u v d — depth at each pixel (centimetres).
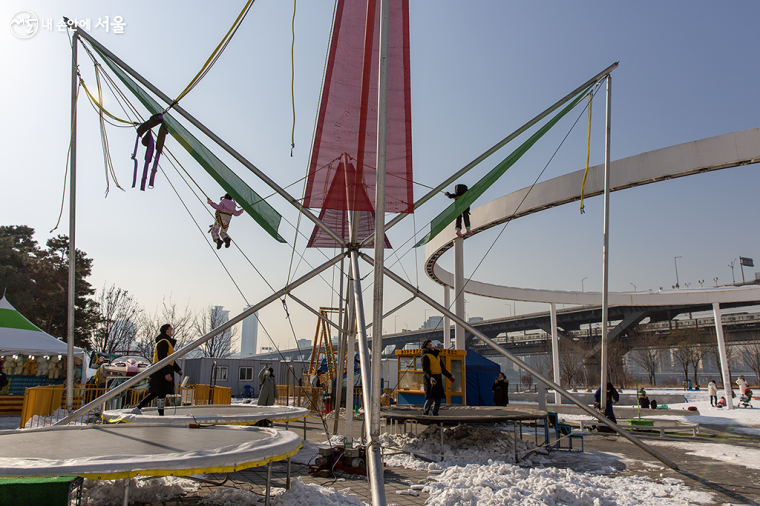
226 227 855
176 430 601
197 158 736
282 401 2438
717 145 1104
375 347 448
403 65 721
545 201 1407
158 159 707
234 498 531
